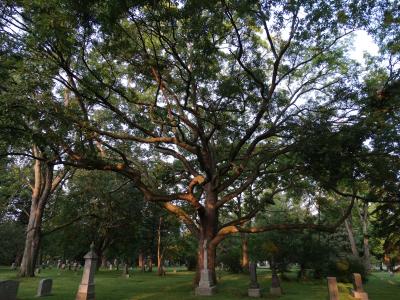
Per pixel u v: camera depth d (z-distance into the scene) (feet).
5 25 49.03
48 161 57.00
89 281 54.19
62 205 124.47
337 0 56.39
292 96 76.79
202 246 69.92
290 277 105.70
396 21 56.44
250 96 66.64
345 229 155.94
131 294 63.72
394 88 59.21
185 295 62.39
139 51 58.59
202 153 74.59
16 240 182.70
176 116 67.67
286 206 144.87
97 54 61.82
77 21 45.16
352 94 62.64
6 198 126.72
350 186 67.36
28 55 51.80
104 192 119.55
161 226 157.48
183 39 53.78
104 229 126.00
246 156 72.02
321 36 61.21
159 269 136.05
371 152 59.67
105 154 81.56
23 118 54.08
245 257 129.49
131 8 46.39
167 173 93.15
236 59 64.34
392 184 63.82
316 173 62.95
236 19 60.34
